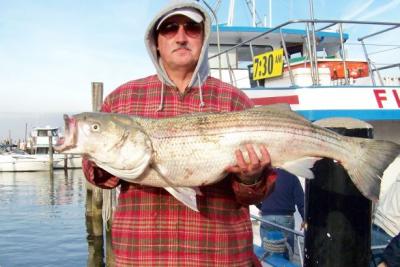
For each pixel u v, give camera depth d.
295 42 4.95
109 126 1.42
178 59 1.52
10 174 19.80
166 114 1.55
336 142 1.63
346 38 5.06
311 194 1.87
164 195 1.47
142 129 1.45
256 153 1.49
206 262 1.44
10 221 9.52
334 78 4.25
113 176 1.54
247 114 1.54
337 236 1.80
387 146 1.59
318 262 1.83
